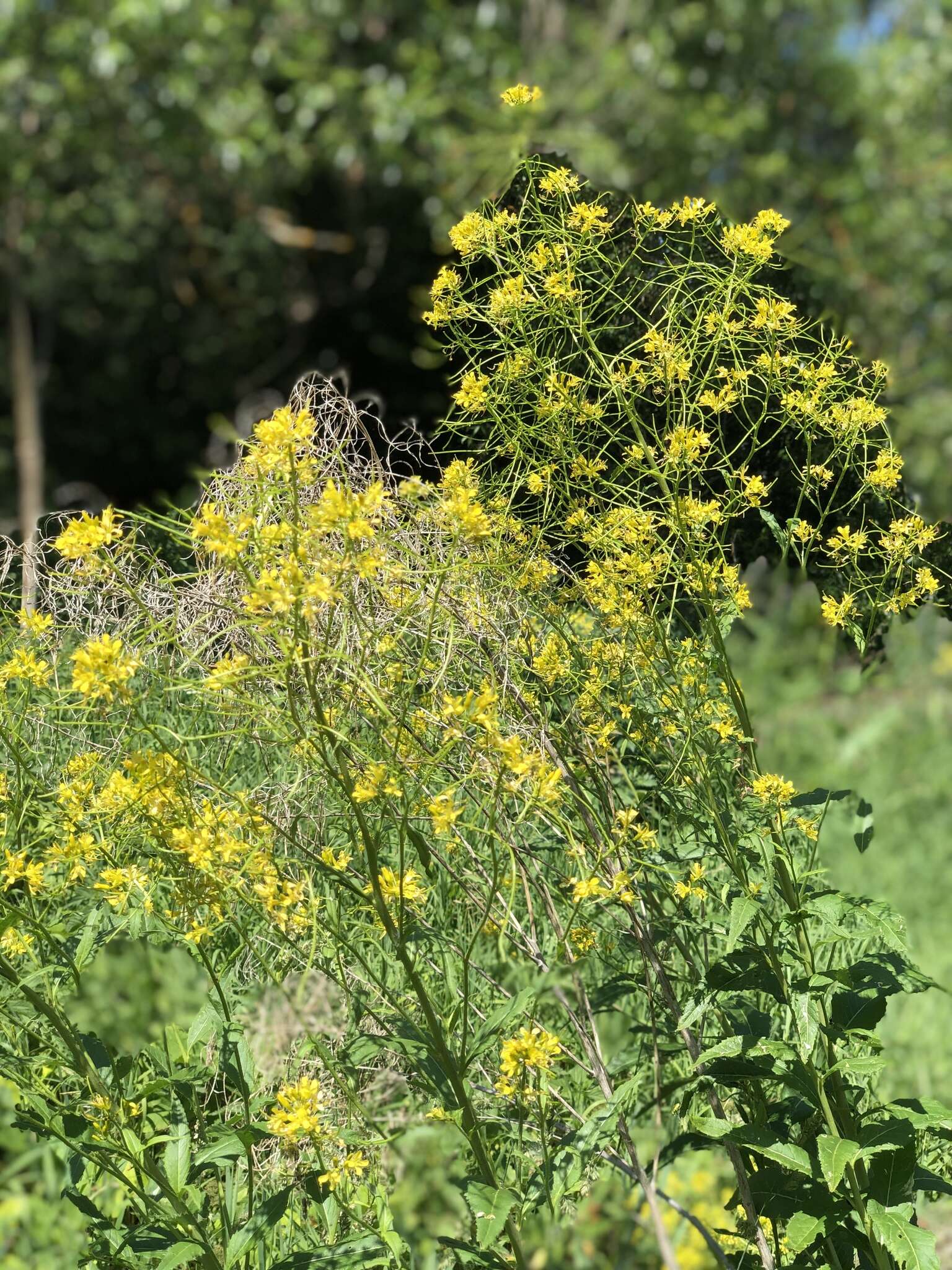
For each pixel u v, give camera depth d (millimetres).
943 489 6273
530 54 10047
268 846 1628
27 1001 1703
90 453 12398
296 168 10109
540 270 1719
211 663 1765
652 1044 1963
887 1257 1689
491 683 1685
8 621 1698
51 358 12344
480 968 2006
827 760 6090
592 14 10586
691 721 1706
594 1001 1979
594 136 8695
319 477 1667
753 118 8891
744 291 1813
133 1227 1746
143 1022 3270
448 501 1579
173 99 9227
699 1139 1831
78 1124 1595
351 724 1658
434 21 9836
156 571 1786
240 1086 1629
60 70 9180
